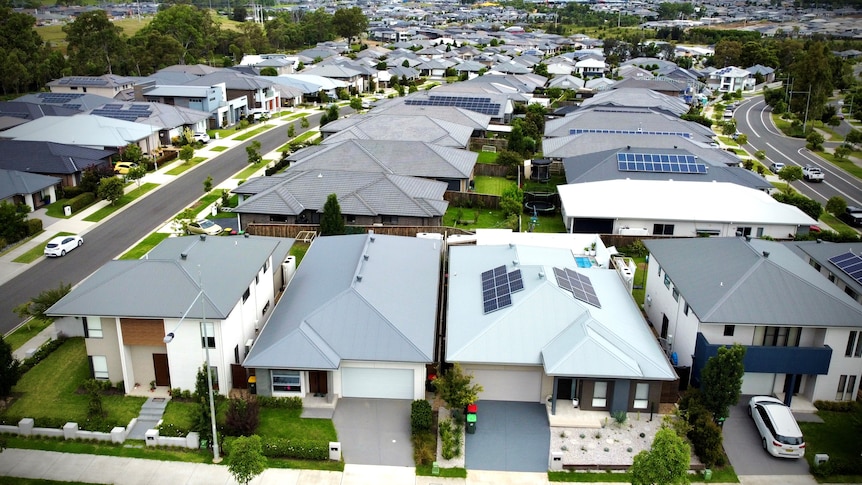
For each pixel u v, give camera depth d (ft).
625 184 204.44
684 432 105.70
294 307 128.88
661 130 285.84
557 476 102.73
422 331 122.83
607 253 163.94
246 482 95.61
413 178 216.33
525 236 174.40
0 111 316.81
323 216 180.34
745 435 112.68
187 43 593.42
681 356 128.77
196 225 195.62
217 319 113.91
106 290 119.14
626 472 103.55
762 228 190.29
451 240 174.40
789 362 116.57
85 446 107.96
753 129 385.50
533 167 256.11
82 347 136.36
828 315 116.78
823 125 399.65
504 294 129.08
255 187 209.05
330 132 290.56
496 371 118.83
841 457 107.04
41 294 144.97
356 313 122.83
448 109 309.22
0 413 114.52
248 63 546.26
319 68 474.08
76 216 214.90
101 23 491.31
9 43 452.35
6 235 190.60
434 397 120.88
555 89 443.73
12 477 100.22
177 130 312.91
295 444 105.81
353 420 114.52
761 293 120.06
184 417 114.21
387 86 509.76
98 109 310.65
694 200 196.24
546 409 117.60
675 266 137.69
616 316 127.65
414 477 102.06
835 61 528.22
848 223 218.79
